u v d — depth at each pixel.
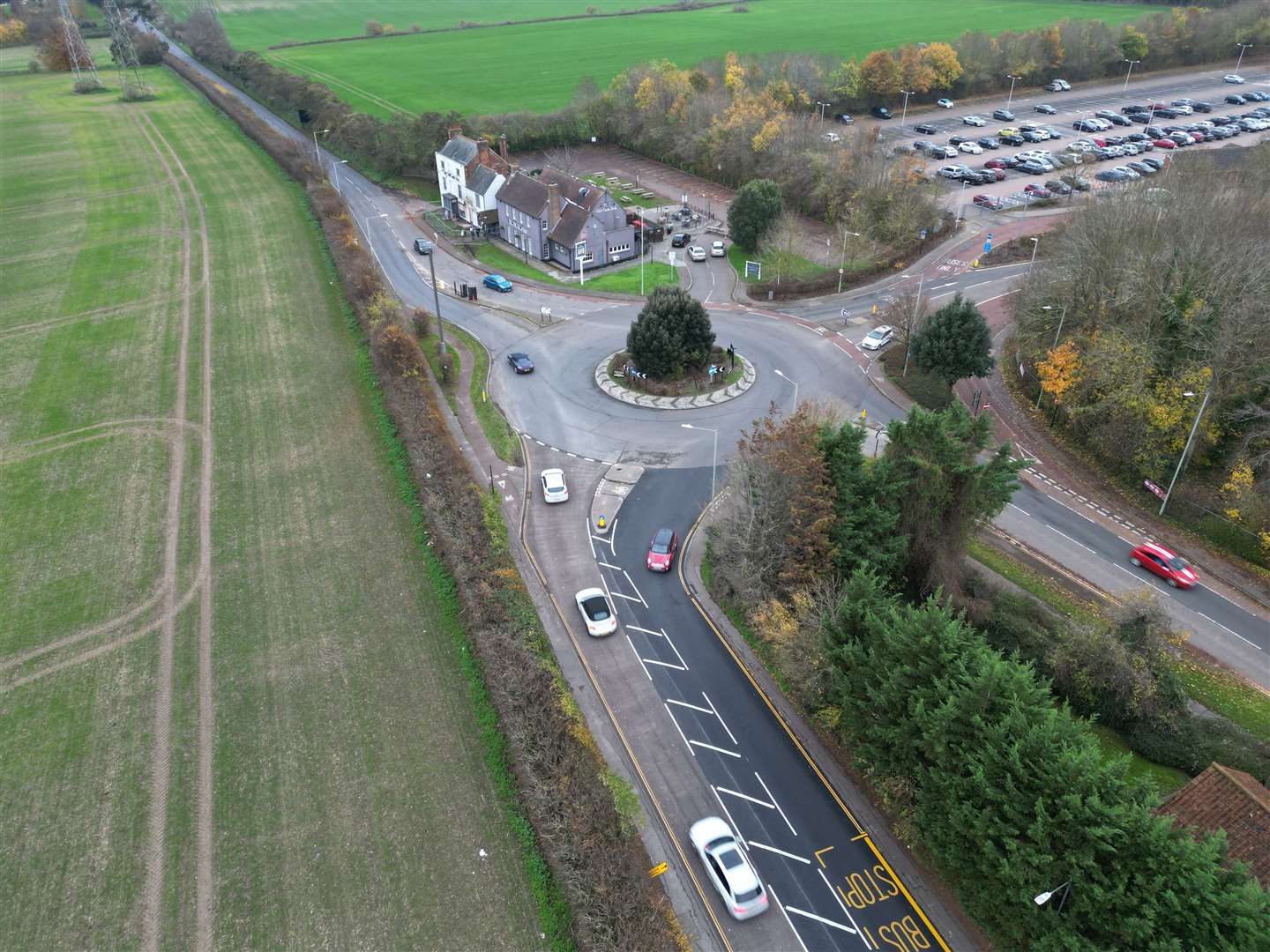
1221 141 139.38
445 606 53.72
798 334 89.25
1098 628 47.31
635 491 65.69
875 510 50.72
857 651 40.94
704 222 120.00
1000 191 122.62
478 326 91.88
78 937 36.59
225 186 132.62
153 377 80.88
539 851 39.19
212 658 50.78
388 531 60.81
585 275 104.88
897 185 106.88
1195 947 28.22
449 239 116.44
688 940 35.75
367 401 76.81
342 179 140.50
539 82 183.25
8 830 41.06
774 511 50.50
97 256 107.56
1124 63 177.12
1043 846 31.44
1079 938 30.22
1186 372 63.31
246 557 58.69
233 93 192.00
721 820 40.25
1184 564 57.19
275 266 104.50
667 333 77.12
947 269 102.38
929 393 77.69
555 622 53.19
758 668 49.81
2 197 127.94
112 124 166.00
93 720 46.84
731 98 142.50
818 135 123.75
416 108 164.62
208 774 43.75
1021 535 61.66
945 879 37.53
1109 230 73.31
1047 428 73.75
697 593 55.62
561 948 35.47
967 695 35.41
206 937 36.50
